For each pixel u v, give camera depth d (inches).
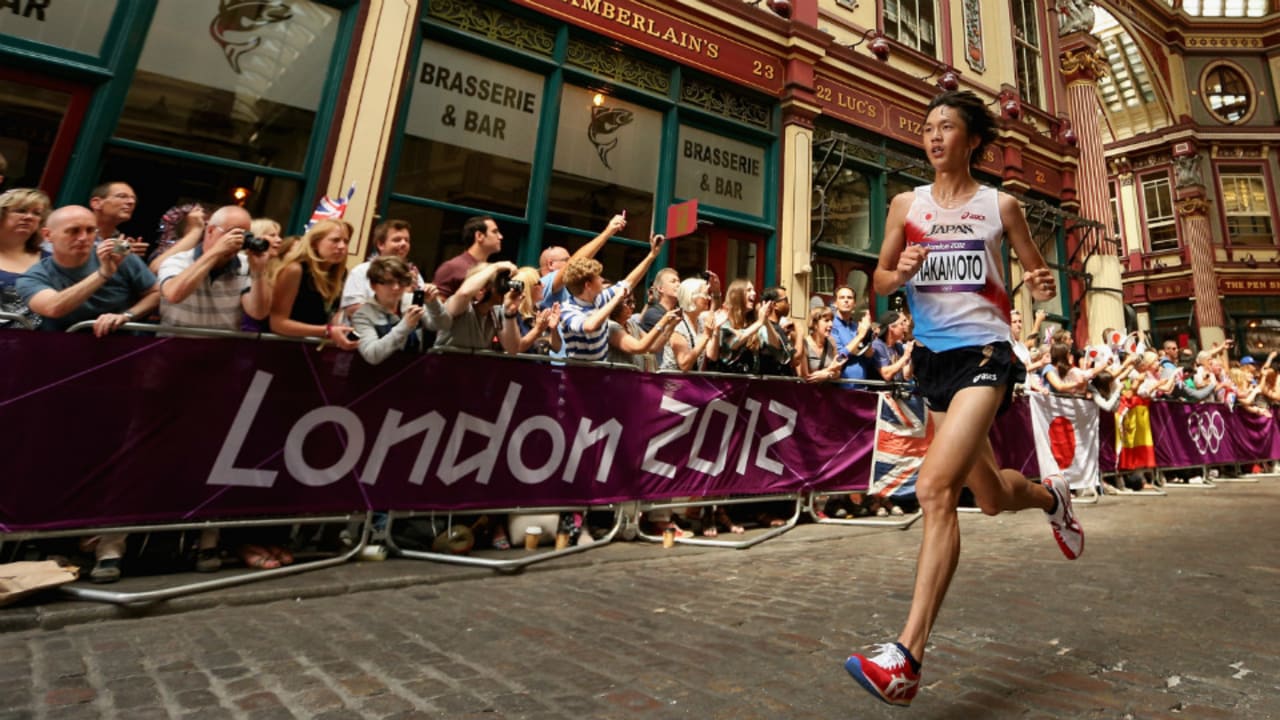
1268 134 785.6
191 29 181.9
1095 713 60.7
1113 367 262.2
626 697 63.2
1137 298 827.4
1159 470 284.7
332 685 64.1
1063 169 451.5
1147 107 837.2
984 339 67.9
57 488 89.5
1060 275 438.0
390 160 208.7
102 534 92.3
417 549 129.0
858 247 341.1
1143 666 73.8
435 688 64.2
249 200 189.6
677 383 154.4
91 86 168.7
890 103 353.7
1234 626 89.9
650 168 276.4
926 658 76.2
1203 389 323.0
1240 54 820.6
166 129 177.2
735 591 108.3
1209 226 783.1
